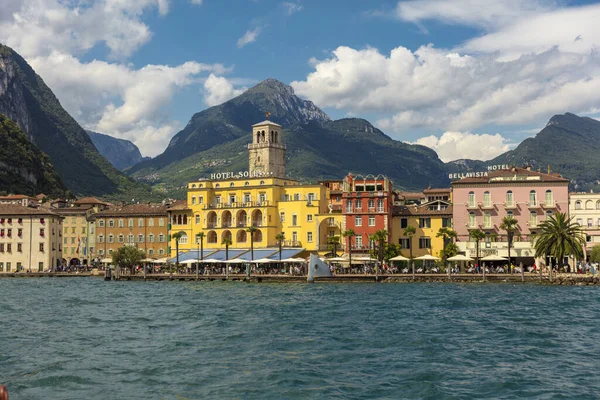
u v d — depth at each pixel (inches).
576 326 2923.2
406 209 7135.8
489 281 5565.9
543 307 3644.2
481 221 6722.4
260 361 2199.8
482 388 1850.4
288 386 1875.0
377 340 2586.1
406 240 7027.6
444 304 3828.7
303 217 7431.1
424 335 2701.8
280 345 2486.5
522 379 1945.1
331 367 2108.8
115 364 2165.4
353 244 7027.6
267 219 7524.6
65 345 2519.7
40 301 4328.3
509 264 6072.8
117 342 2581.2
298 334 2743.6
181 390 1845.5
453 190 6806.1
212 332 2817.4
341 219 7214.6
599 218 6752.0
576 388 1847.9
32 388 1876.2
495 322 3061.0
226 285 5816.9
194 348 2439.7
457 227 6761.8
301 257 7313.0
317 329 2878.9
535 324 2987.2
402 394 1797.5
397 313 3422.7
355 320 3166.8
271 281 6122.1
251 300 4254.4
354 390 1835.6
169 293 4948.3
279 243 7160.4
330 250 7150.6
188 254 7564.0
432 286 5241.1
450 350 2378.2
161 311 3641.7
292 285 5684.1
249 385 1889.8
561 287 5054.1
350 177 7273.6
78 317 3395.7
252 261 6569.9
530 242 6466.5
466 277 5625.0
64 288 5664.4
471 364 2149.4
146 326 3031.5
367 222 6978.4
